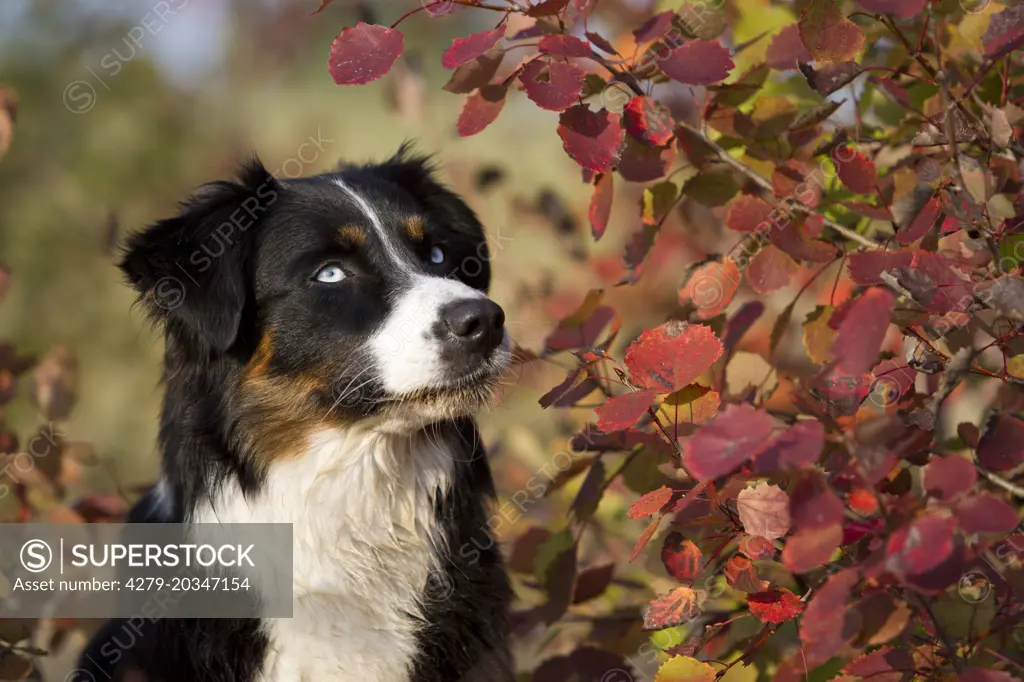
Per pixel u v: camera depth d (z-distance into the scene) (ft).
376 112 53.93
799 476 11.00
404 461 19.40
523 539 19.44
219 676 17.61
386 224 19.80
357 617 18.61
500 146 39.68
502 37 13.56
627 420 12.79
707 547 15.48
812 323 15.51
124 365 49.11
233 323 18.65
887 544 10.23
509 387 24.21
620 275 28.19
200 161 56.03
